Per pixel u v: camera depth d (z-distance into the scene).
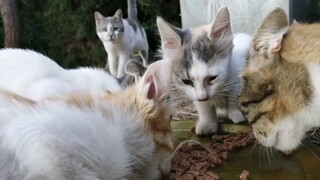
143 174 0.35
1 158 0.28
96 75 0.55
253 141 0.45
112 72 1.09
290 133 0.39
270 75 0.38
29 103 0.31
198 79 0.48
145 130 0.33
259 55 0.39
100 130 0.31
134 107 0.34
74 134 0.29
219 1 0.67
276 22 0.37
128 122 0.33
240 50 0.51
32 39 1.41
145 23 1.28
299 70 0.36
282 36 0.37
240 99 0.42
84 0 1.35
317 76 0.36
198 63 0.48
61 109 0.30
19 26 1.17
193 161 0.42
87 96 0.34
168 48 0.51
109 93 0.36
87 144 0.30
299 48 0.36
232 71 0.50
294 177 0.39
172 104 0.36
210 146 0.46
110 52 1.08
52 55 1.42
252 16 0.63
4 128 0.28
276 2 0.60
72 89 0.50
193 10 0.72
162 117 0.35
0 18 1.33
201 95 0.48
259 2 0.62
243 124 0.50
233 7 0.65
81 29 1.37
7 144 0.28
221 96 0.49
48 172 0.28
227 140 0.46
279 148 0.40
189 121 0.52
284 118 0.38
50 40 1.42
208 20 0.70
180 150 0.45
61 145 0.28
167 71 0.35
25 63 0.54
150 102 0.34
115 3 1.35
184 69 0.49
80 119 0.30
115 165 0.31
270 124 0.39
